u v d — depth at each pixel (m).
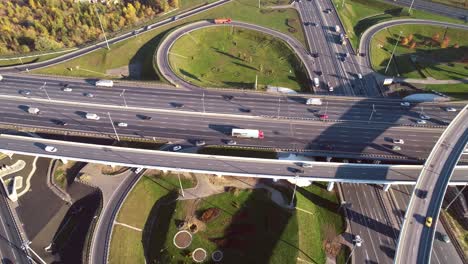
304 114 148.62
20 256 111.12
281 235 112.31
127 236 113.88
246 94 159.38
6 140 129.38
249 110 149.88
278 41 198.75
